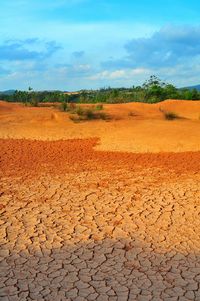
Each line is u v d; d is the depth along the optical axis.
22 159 13.30
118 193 9.39
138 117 23.55
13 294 5.25
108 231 7.22
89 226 7.46
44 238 6.95
